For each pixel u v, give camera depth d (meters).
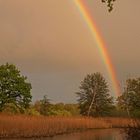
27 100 74.56
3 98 72.38
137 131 16.19
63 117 66.88
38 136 53.59
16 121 50.84
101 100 119.00
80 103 121.12
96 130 76.75
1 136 49.00
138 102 33.25
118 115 102.94
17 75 74.06
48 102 99.12
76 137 53.69
